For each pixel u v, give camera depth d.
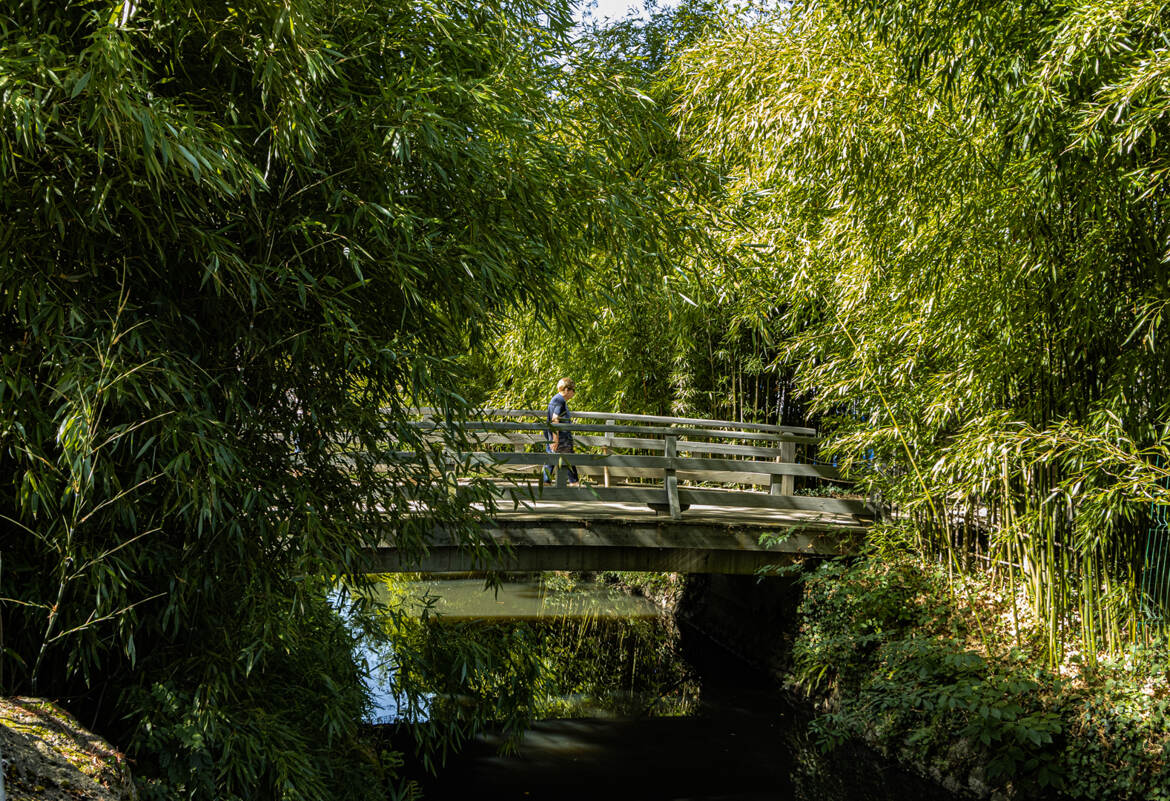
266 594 2.64
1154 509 4.07
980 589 5.86
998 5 3.73
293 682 3.03
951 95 4.30
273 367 2.72
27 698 2.19
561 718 6.57
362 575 3.12
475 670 3.41
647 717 6.63
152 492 2.45
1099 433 4.03
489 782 5.32
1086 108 3.49
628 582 11.47
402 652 3.34
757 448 7.52
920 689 5.38
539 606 10.17
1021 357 4.58
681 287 3.94
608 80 3.44
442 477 3.15
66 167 2.10
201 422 2.30
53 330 2.16
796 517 7.34
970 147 4.40
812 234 6.01
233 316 2.60
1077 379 4.64
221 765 2.44
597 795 5.13
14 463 2.30
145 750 2.50
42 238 2.11
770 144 5.38
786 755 5.86
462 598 10.51
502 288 3.09
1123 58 3.44
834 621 6.39
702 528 6.76
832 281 6.02
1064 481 4.22
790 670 7.13
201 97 2.43
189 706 2.44
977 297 4.58
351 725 3.14
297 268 2.53
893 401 5.84
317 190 2.68
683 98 6.16
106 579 2.39
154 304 2.38
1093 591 4.72
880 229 5.11
